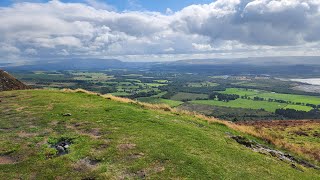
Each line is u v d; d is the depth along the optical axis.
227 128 35.34
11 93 42.88
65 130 25.73
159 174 18.11
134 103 41.34
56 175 17.75
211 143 24.73
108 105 36.00
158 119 30.69
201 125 33.19
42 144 22.48
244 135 34.06
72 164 19.05
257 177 19.53
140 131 25.55
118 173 18.11
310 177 22.27
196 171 18.77
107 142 22.72
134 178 17.66
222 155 22.42
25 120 28.53
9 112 31.55
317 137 59.44
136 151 21.08
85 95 43.41
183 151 21.61
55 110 32.09
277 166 22.86
